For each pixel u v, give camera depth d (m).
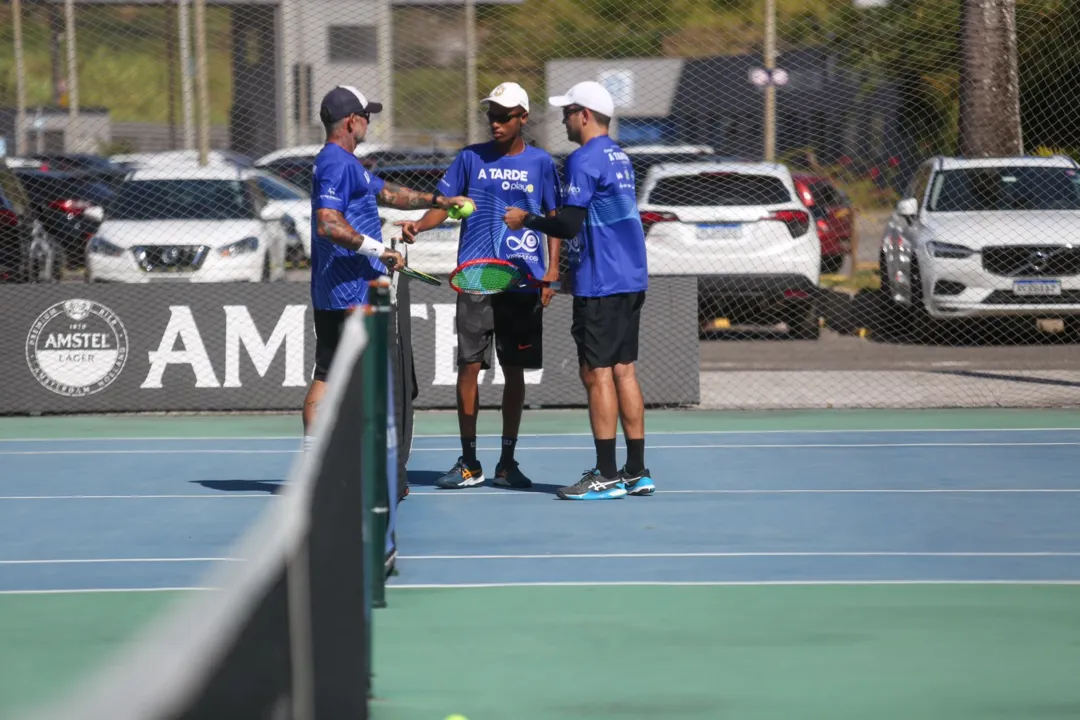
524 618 20.48
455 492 30.70
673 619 20.45
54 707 5.60
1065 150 65.81
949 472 32.81
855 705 16.70
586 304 29.12
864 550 24.98
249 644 8.43
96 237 56.19
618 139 75.25
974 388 46.44
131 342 42.59
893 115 73.94
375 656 18.62
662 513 28.28
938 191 59.66
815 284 57.62
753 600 21.48
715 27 99.25
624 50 95.94
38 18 98.38
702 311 59.03
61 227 67.44
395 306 26.34
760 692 17.17
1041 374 49.34
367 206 28.11
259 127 76.50
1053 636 19.56
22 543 25.95
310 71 76.69
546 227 27.83
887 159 74.12
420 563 24.03
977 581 22.67
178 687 6.36
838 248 70.12
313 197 27.94
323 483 12.87
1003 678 17.72
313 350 42.78
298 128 76.56
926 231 57.44
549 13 94.56
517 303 30.31
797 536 26.19
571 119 28.48
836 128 74.31
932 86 73.38
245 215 58.88
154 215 58.25
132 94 115.00
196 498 30.23
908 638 19.47
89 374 42.53
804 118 74.31
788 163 74.44
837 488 30.94
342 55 77.00
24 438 38.47
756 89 74.12
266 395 42.69
